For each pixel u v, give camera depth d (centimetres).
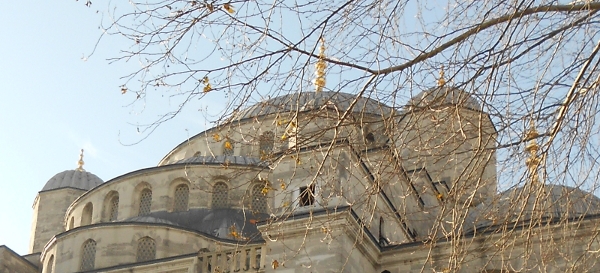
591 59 1612
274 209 3797
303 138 1891
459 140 1792
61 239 4850
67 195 7081
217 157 5322
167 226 4662
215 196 5084
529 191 1702
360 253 3806
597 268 3159
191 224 4934
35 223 7044
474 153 1786
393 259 3944
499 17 1680
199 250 4588
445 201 1814
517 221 1797
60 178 7275
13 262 5350
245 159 5297
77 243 4759
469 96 1691
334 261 3594
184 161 5294
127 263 4444
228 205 5006
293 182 3794
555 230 1980
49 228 6969
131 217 5150
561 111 1648
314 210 3675
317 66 1847
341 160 3594
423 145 1806
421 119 1822
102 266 4625
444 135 1878
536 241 2489
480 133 1683
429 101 1811
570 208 1873
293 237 3728
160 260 4322
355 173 3672
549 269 3212
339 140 1991
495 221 1909
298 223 3694
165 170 5200
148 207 5209
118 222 4719
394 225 4222
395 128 1780
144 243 4669
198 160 5253
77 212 5516
